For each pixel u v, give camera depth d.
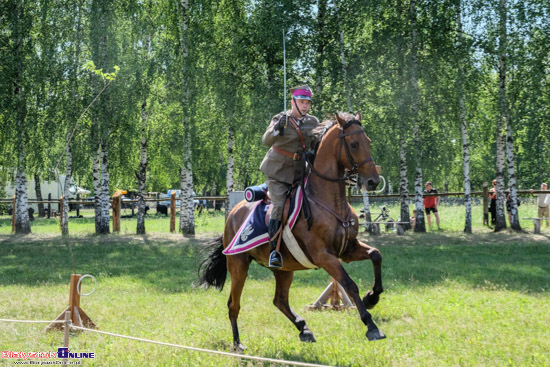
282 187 6.41
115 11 22.16
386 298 9.44
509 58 19.45
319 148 6.27
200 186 56.53
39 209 44.22
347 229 6.02
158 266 14.38
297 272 13.17
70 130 21.80
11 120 21.78
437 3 20.47
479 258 14.68
